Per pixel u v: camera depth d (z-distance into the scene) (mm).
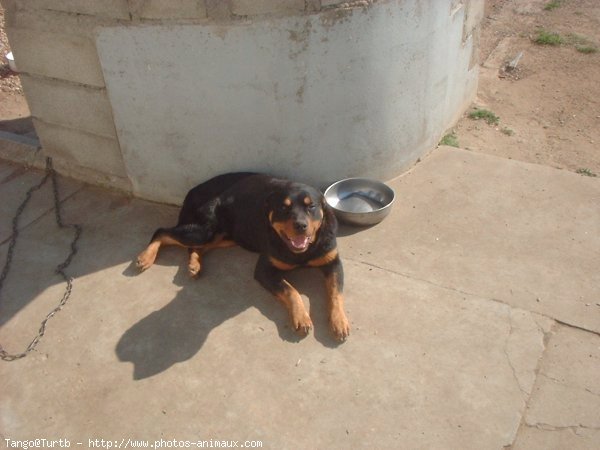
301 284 2252
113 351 2010
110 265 2373
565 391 1810
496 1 4922
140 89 2375
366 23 2256
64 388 1896
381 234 2463
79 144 2732
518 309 2086
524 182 2742
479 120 3344
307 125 2408
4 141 3084
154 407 1822
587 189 2684
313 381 1871
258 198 2227
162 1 2139
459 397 1800
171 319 2119
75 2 2275
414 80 2576
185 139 2457
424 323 2045
